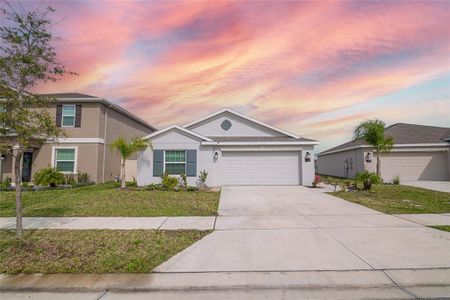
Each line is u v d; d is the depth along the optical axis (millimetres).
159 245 5199
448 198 10961
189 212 8234
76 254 4719
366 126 17719
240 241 5434
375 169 20391
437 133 21156
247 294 3445
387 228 6344
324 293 3449
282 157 16453
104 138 17859
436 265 4172
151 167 15578
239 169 16375
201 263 4352
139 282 3754
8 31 5059
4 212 8242
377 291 3482
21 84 5215
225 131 19000
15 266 4242
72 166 17000
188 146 15711
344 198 11070
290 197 11391
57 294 3490
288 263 4309
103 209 8648
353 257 4520
